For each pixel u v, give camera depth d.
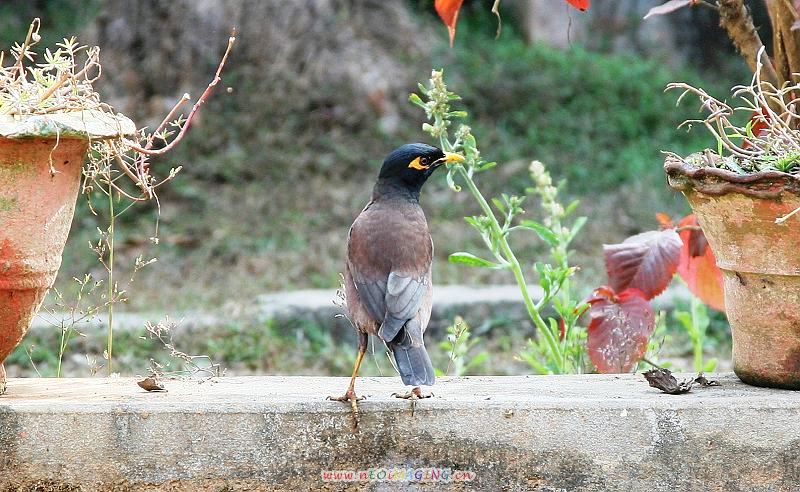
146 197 8.38
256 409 7.52
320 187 26.42
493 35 34.81
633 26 35.12
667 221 10.35
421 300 7.75
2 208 7.09
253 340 16.92
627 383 8.30
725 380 8.17
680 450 7.51
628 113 30.59
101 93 27.38
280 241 23.19
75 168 7.40
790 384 7.74
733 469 7.51
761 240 7.42
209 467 7.51
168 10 27.67
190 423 7.50
